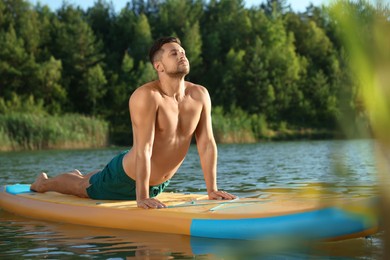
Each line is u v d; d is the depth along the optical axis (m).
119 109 53.59
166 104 4.68
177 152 4.88
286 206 3.81
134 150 4.80
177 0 63.72
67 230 4.28
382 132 0.79
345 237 3.12
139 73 54.03
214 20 67.44
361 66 0.80
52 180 5.66
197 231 3.78
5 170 12.37
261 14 62.72
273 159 15.14
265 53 56.75
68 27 57.69
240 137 35.81
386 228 0.89
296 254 2.99
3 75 53.06
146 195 4.56
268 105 54.53
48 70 53.38
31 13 58.75
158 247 3.40
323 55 62.06
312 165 12.11
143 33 59.06
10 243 3.73
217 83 56.97
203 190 7.14
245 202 4.30
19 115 28.75
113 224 4.29
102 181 5.09
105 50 61.72
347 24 0.80
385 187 0.84
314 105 55.81
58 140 28.69
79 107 55.41
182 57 4.68
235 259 2.92
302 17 66.44
